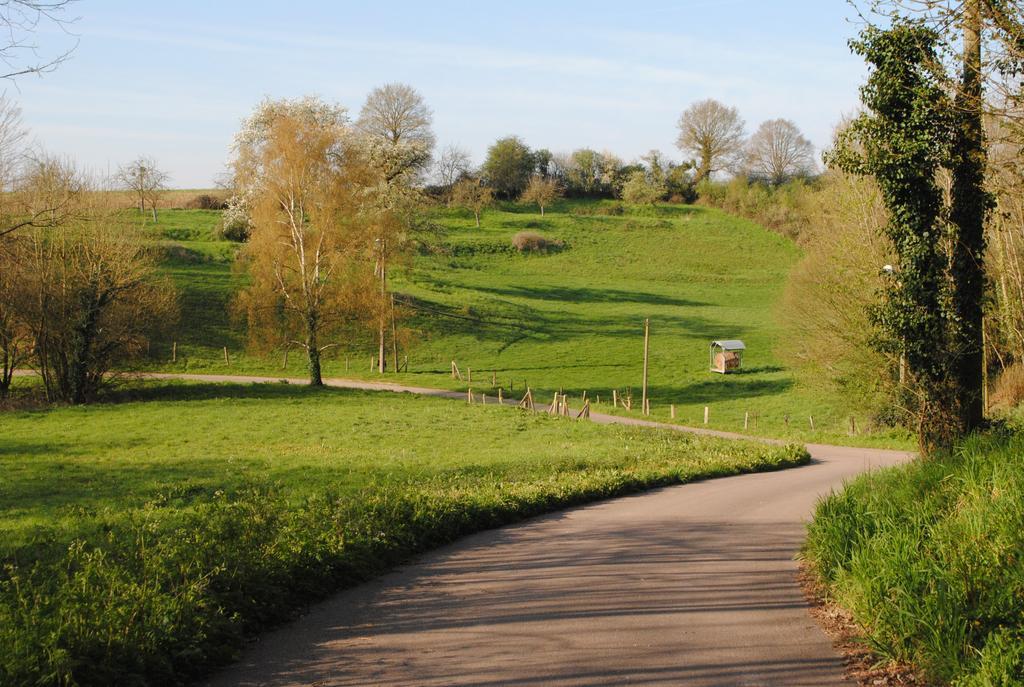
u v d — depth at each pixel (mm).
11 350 41312
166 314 44656
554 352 67812
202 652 6855
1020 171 15281
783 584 9664
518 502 16375
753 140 140375
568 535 13633
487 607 8750
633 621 8055
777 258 113750
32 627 6461
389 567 11062
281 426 32781
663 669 6590
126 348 41969
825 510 10633
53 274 39875
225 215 70125
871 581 7574
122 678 6266
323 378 57000
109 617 6746
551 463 23281
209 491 18812
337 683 6445
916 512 9031
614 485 19656
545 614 8383
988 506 8219
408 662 6902
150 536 10328
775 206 126312
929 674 6324
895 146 15977
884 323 16953
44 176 38469
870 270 34125
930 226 16281
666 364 64938
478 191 124938
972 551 7316
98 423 32594
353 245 46375
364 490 14055
